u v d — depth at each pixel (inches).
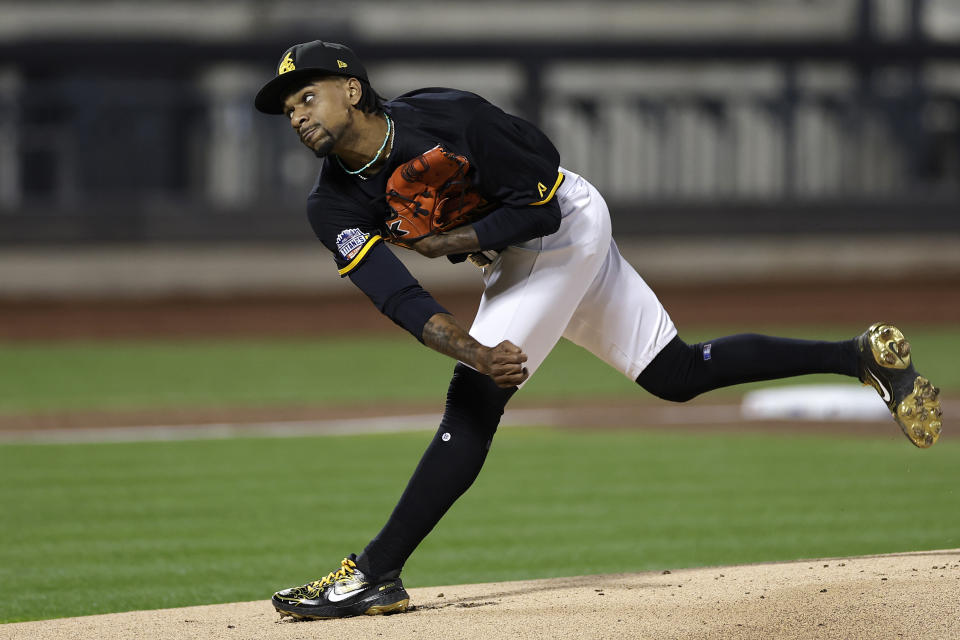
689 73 3747.5
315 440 1373.0
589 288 534.6
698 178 3513.8
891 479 1042.1
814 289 3378.4
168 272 3257.9
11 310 3088.1
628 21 3873.0
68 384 2014.0
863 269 3481.8
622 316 541.0
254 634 481.1
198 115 3353.8
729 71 3752.5
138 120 3336.6
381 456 1239.5
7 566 727.1
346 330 2997.0
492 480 1072.2
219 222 3280.0
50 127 3314.5
